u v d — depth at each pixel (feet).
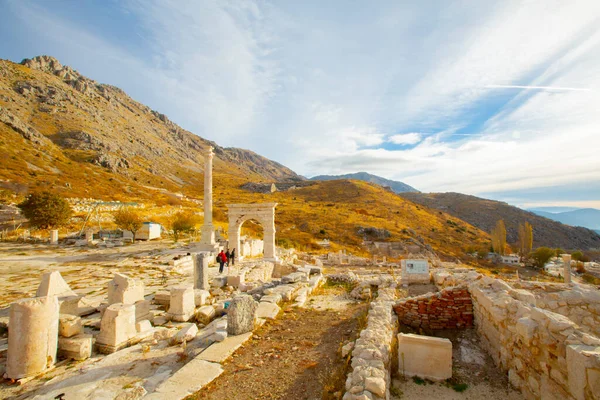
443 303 33.09
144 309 35.17
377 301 35.47
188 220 137.08
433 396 20.84
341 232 255.70
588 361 15.62
